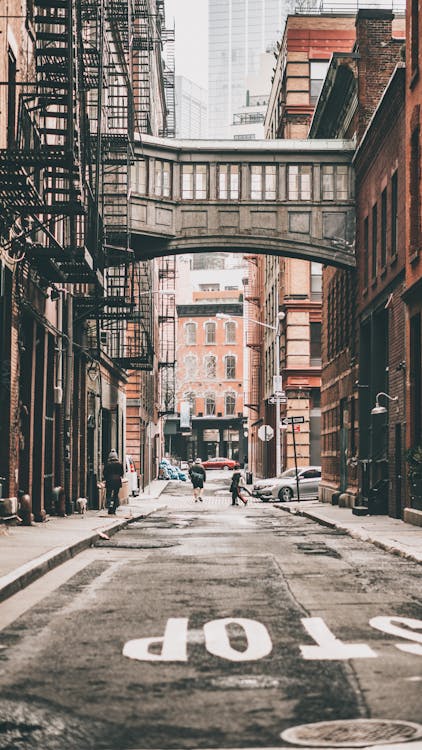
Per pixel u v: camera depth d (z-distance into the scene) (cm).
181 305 11931
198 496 4525
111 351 3969
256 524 2725
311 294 5744
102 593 1140
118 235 3167
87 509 3353
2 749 537
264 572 1350
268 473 6894
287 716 598
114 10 3491
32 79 2219
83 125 2519
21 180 1712
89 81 2764
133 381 5447
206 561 1513
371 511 2920
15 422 2088
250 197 3384
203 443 12119
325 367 4425
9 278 2002
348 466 3641
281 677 700
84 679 704
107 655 787
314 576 1303
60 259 2188
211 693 657
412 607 1026
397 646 811
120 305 3067
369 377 3253
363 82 3347
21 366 2288
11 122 2031
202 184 3381
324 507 3616
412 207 2470
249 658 765
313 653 783
